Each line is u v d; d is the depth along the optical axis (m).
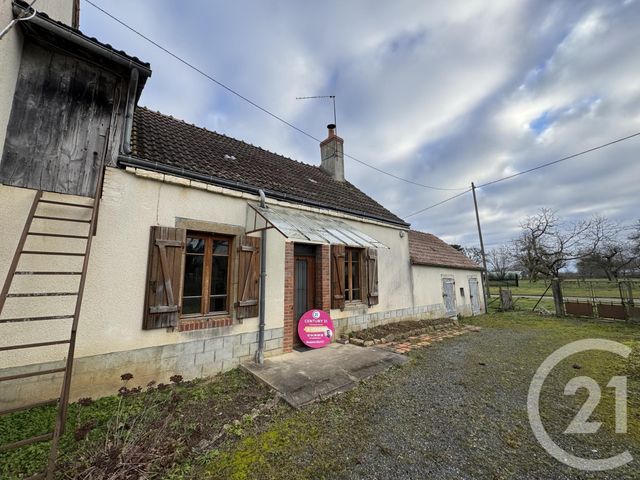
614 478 2.96
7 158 4.35
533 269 39.09
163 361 5.21
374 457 3.33
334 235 7.67
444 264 14.87
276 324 7.10
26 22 4.39
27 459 3.03
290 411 4.41
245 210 6.86
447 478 2.98
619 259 38.66
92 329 4.56
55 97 4.93
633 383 5.68
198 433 3.64
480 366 6.84
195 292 5.96
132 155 5.32
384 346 8.42
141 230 5.23
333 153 14.06
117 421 3.36
